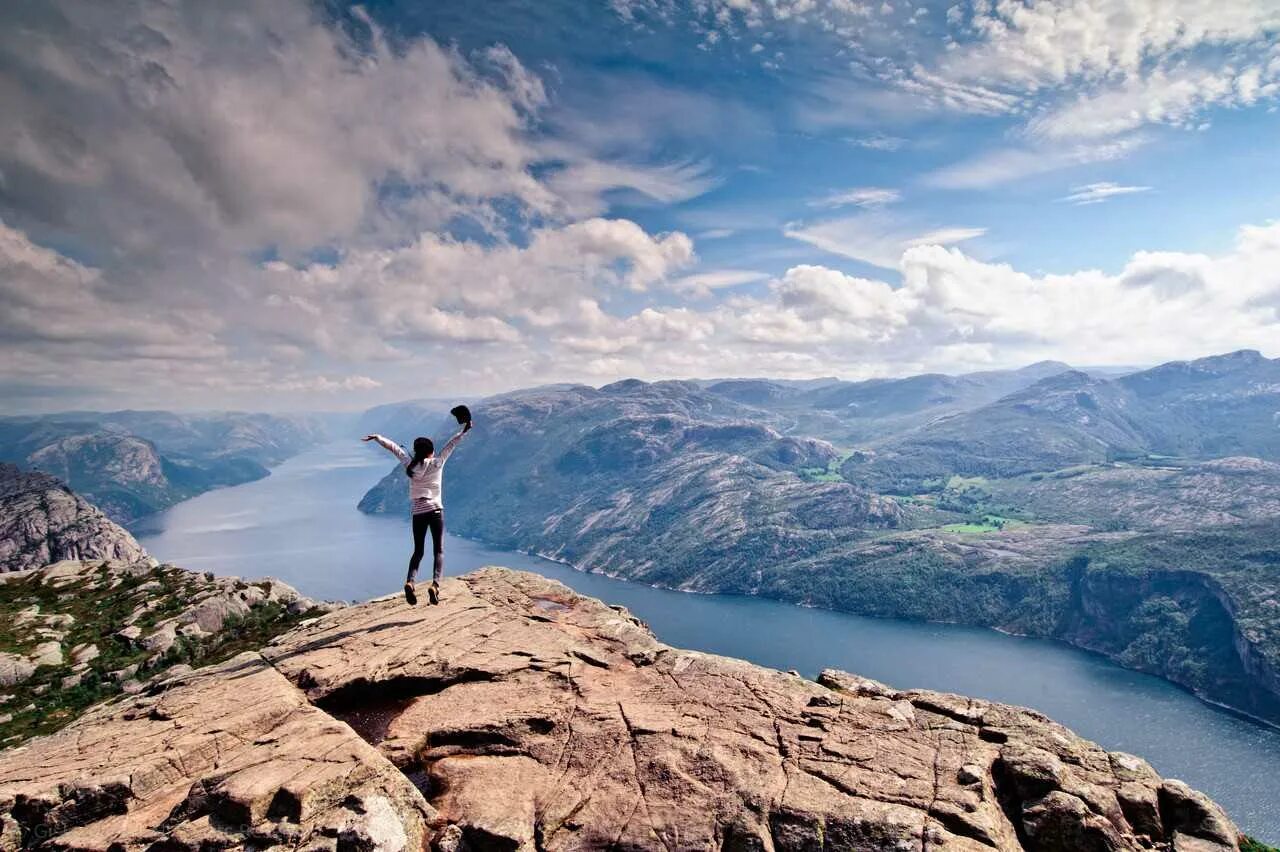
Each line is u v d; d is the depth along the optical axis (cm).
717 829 942
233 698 1227
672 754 1087
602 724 1178
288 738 1088
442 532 1647
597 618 1688
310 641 1513
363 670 1329
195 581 12544
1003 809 1011
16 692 8744
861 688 1339
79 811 954
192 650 9944
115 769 1009
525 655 1433
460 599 1794
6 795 938
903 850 885
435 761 1117
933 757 1077
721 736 1135
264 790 933
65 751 1077
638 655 1468
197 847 876
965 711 1223
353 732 1107
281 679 1312
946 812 938
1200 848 944
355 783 975
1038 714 1210
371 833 880
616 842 930
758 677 1350
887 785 1003
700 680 1347
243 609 11519
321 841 873
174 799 979
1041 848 970
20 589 12519
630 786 1027
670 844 921
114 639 10244
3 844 909
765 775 1034
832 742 1117
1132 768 1069
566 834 947
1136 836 976
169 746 1071
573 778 1053
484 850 933
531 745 1138
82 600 11975
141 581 12725
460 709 1228
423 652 1425
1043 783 1024
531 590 1905
